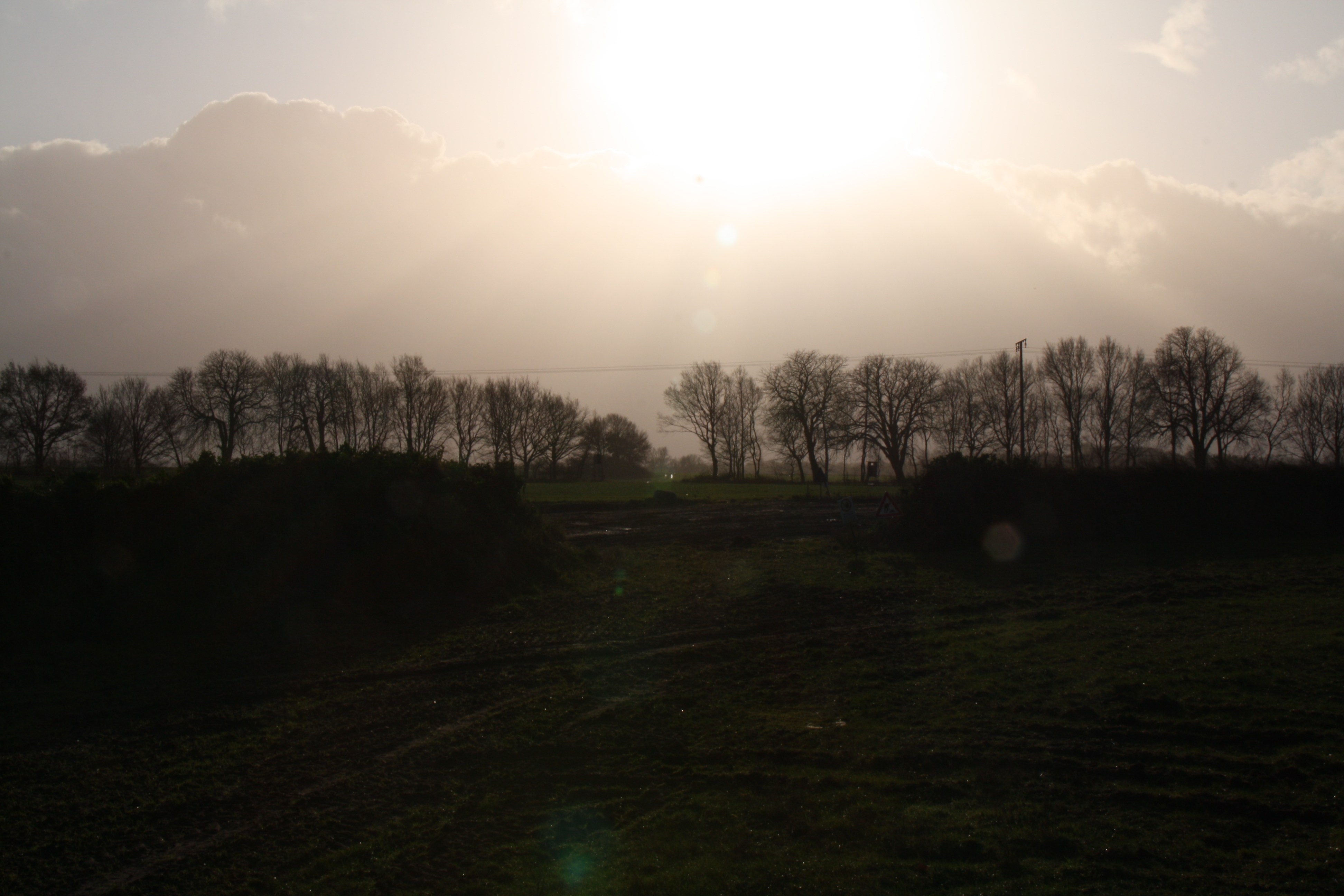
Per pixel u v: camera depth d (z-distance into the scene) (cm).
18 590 1497
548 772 975
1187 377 7019
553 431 10712
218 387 6881
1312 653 1229
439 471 2247
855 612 1769
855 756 973
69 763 997
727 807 865
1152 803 818
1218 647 1317
